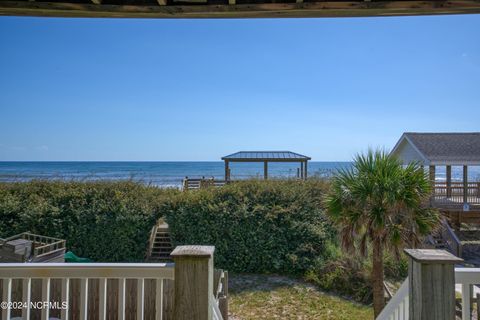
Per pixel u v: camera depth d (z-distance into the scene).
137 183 13.72
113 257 12.12
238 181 13.73
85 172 54.88
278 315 8.36
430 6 2.12
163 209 12.45
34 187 13.05
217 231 11.98
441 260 1.94
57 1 2.16
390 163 6.51
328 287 10.09
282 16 2.30
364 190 6.31
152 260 12.22
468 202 15.64
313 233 11.67
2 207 12.10
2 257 8.05
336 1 2.17
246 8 2.22
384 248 6.47
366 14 2.25
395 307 2.62
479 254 13.45
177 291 2.05
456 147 17.44
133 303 5.42
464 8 2.12
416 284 1.97
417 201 6.24
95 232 12.15
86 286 2.35
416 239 6.24
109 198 12.65
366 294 9.23
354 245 6.73
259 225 11.88
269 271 11.80
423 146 17.61
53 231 12.12
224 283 7.59
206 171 61.28
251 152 21.06
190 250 2.13
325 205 7.21
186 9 2.24
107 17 2.33
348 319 8.07
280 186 12.80
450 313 1.91
